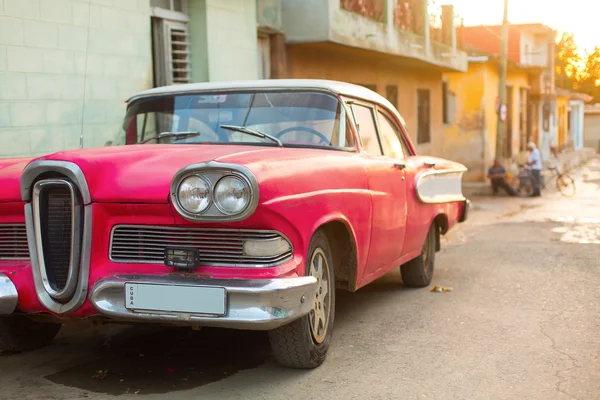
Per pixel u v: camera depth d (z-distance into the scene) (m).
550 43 43.53
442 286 7.22
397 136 6.38
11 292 4.01
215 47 10.69
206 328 5.50
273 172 3.84
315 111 5.17
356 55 16.34
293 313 3.83
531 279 7.52
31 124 7.57
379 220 5.32
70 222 3.93
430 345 5.10
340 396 4.07
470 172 26.03
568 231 11.91
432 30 18.97
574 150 55.75
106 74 8.59
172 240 3.84
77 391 4.12
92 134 8.38
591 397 4.06
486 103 25.92
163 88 5.63
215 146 4.45
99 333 5.42
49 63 7.78
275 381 4.31
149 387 4.19
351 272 4.96
